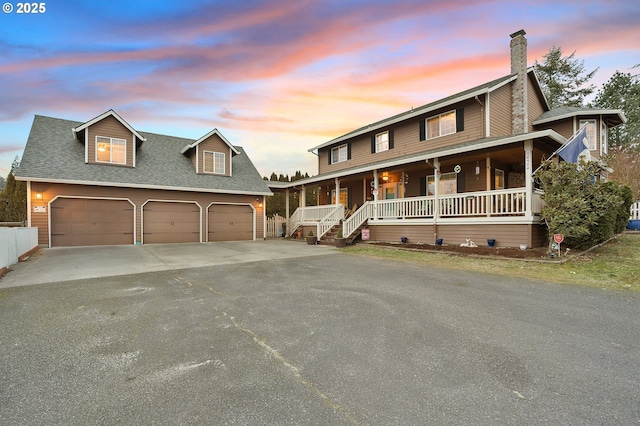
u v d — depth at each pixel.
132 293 5.44
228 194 17.42
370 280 6.38
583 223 8.06
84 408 2.19
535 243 9.39
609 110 13.59
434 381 2.52
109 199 13.88
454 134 13.64
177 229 15.73
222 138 17.84
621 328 3.67
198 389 2.43
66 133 14.77
